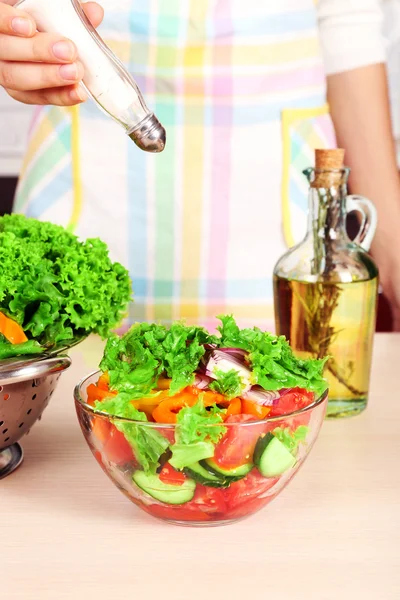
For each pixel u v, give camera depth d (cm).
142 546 79
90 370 127
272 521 84
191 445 75
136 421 76
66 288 107
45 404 98
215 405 79
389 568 75
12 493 91
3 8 99
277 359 85
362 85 180
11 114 324
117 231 183
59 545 80
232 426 76
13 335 95
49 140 182
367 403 115
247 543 80
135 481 79
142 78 176
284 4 174
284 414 79
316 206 109
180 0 172
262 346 85
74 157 180
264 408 81
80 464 98
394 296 176
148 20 172
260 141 179
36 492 91
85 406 81
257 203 182
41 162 183
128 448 78
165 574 74
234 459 77
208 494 79
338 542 80
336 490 91
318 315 108
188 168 179
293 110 178
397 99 309
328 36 182
